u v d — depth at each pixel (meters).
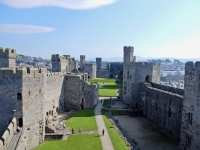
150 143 47.81
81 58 155.88
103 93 101.88
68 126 52.78
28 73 38.25
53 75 63.28
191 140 40.03
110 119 60.06
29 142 39.00
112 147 40.25
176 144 47.47
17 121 37.28
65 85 73.81
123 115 71.00
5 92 36.88
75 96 73.06
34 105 40.16
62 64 87.56
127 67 83.56
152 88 66.69
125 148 39.97
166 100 57.16
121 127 56.72
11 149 28.62
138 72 78.75
